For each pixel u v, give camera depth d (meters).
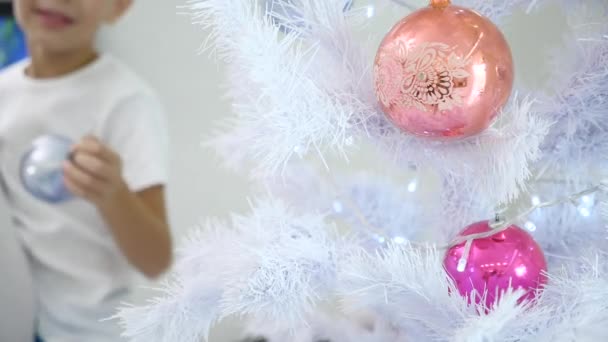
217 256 0.62
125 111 0.89
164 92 0.91
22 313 0.88
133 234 0.86
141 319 0.61
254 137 0.61
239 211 0.96
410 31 0.54
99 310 0.90
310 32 0.59
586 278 0.54
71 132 0.88
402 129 0.58
